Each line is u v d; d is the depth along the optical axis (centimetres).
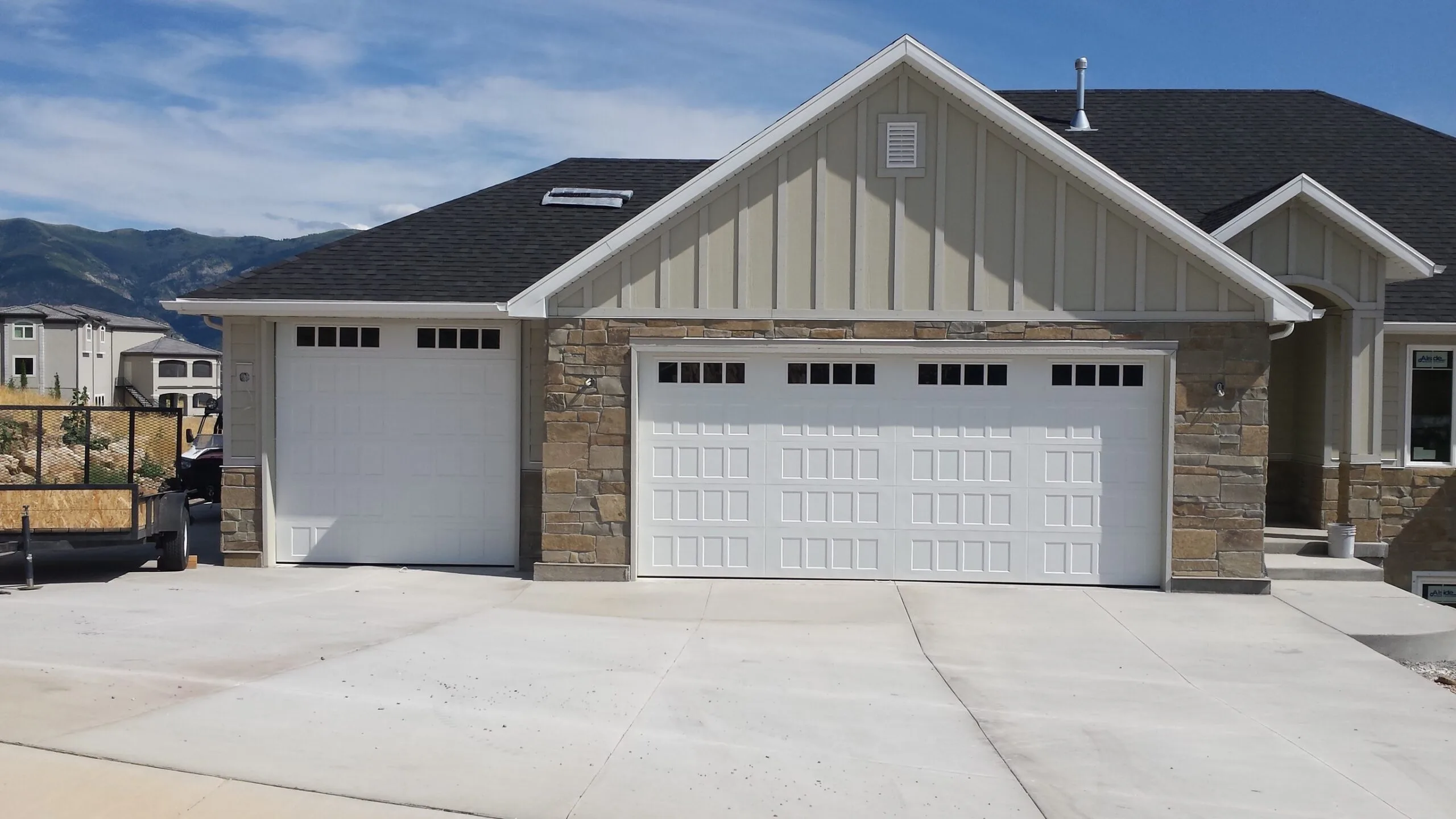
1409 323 1433
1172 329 1201
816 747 707
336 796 591
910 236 1214
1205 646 1002
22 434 1831
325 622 1027
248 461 1337
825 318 1221
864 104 1209
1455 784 670
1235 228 1344
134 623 998
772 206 1220
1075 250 1204
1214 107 1848
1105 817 607
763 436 1258
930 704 813
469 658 901
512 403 1333
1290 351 1542
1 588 1179
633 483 1245
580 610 1110
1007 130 1191
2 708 712
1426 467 1477
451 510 1344
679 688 834
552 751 680
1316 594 1217
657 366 1260
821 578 1262
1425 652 1055
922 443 1252
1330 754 720
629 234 1216
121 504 1228
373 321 1337
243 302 1289
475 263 1413
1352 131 1762
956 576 1253
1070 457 1241
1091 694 847
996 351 1212
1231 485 1208
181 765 624
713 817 587
